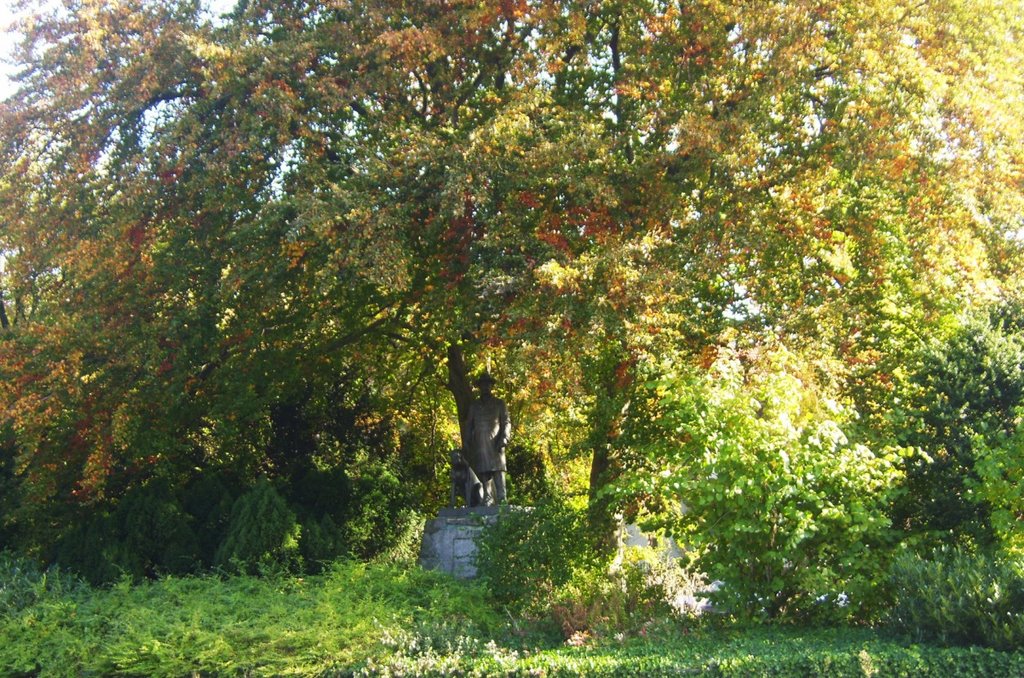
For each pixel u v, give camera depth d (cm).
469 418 1648
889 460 1009
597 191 1367
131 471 1691
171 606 1171
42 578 1276
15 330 1517
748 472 991
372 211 1364
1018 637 838
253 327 1596
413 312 1662
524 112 1430
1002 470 1015
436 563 1509
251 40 1529
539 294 1320
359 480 1941
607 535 1319
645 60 1546
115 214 1466
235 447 1895
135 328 1479
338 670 968
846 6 1364
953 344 1172
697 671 856
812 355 1388
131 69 1517
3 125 1552
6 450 1662
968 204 1333
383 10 1502
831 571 980
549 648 1041
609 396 1454
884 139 1324
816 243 1445
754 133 1388
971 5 1373
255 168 1559
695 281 1412
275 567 1386
